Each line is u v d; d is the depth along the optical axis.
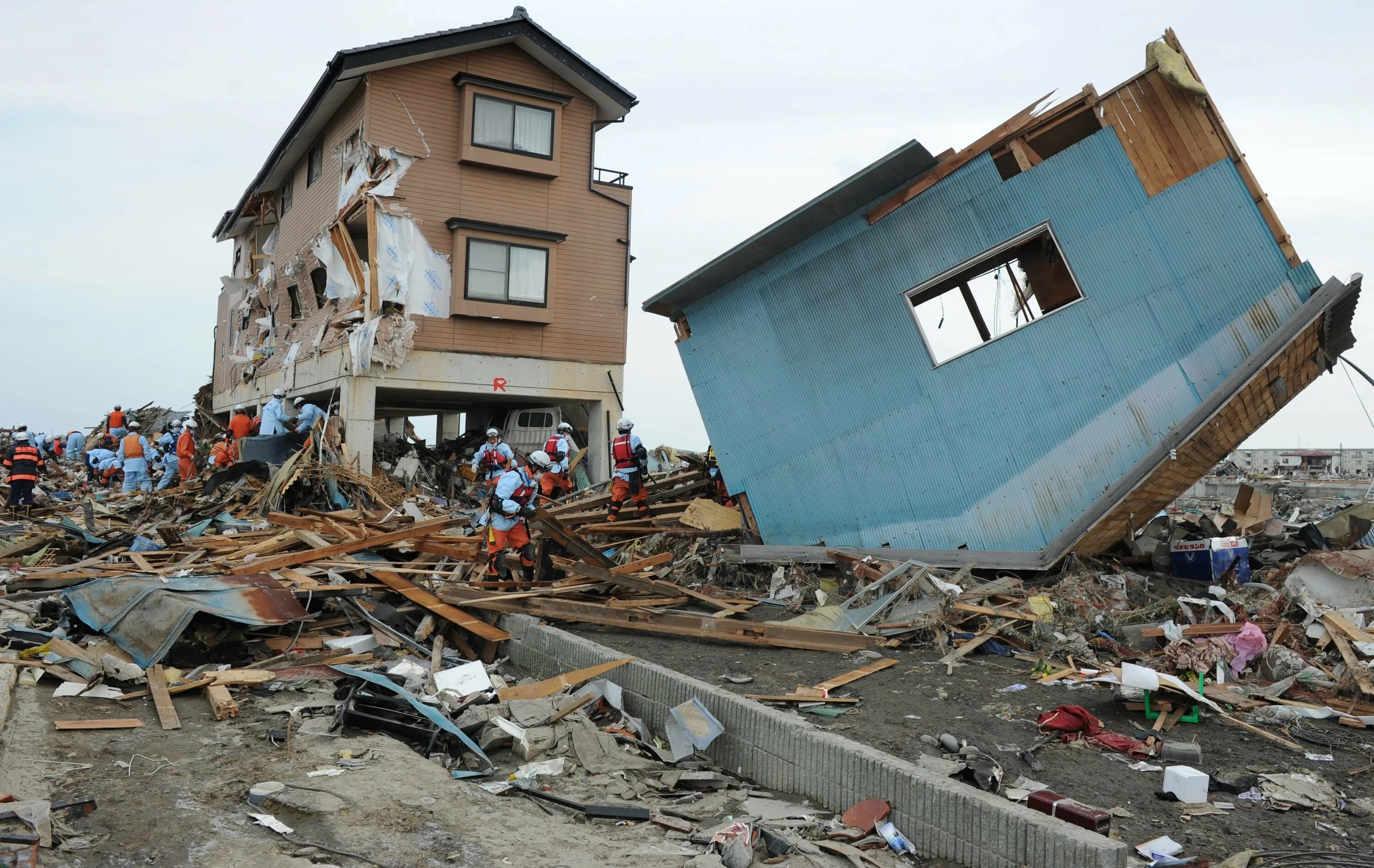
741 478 12.59
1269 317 9.26
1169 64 9.44
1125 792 4.76
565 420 23.95
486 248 21.03
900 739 5.62
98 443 33.56
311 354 23.03
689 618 8.43
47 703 6.26
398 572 9.82
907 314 11.33
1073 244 10.32
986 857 4.09
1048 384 10.34
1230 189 9.53
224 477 16.94
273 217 29.38
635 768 5.55
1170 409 9.58
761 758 5.48
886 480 11.34
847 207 11.57
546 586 9.91
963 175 10.92
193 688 6.72
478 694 6.63
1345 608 7.78
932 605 8.72
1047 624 8.04
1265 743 5.50
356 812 4.56
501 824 4.54
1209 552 9.91
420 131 20.42
